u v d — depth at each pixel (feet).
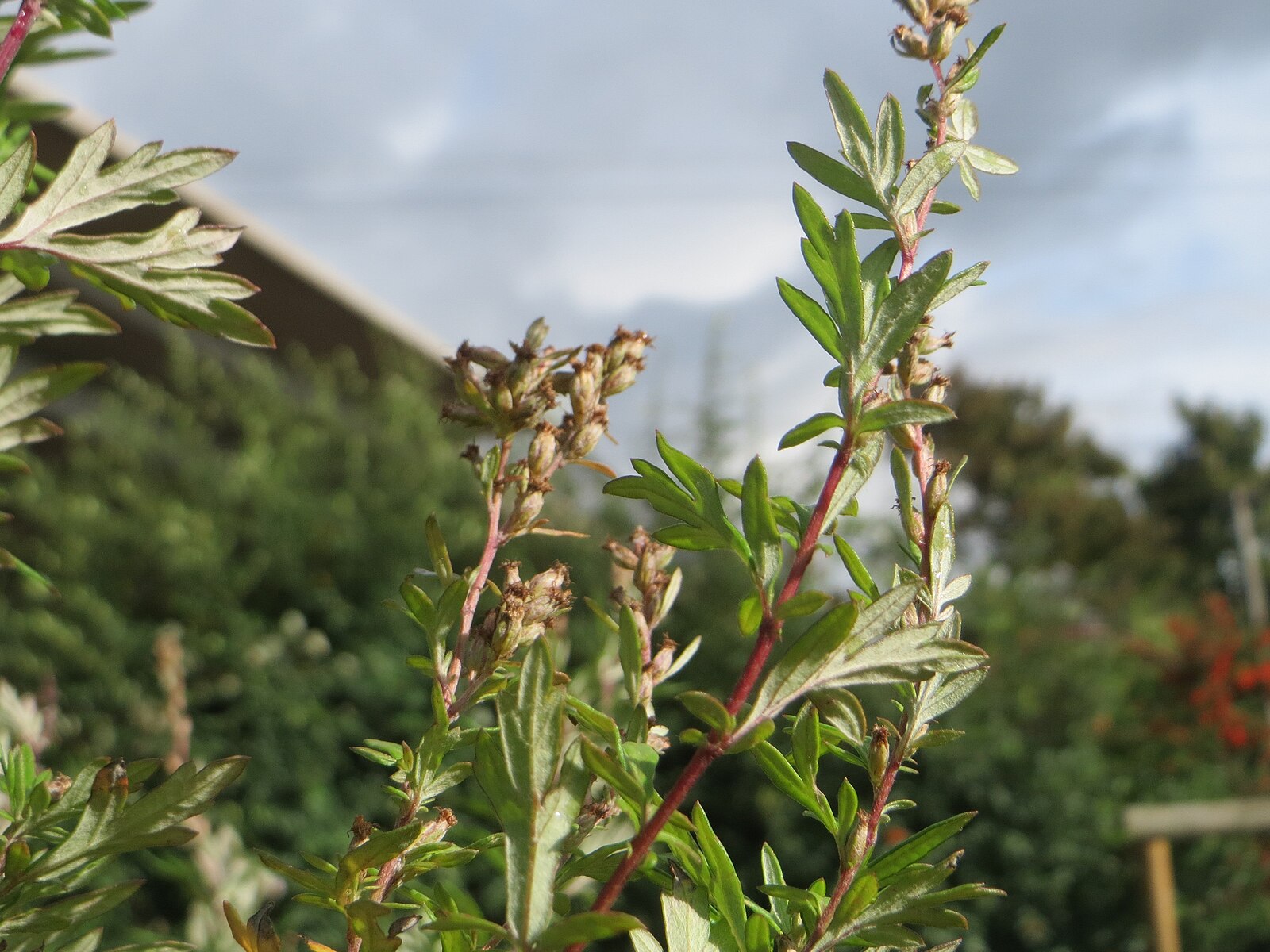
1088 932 19.53
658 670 2.42
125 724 18.04
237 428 26.66
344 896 2.07
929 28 2.38
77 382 2.03
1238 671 24.99
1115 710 24.62
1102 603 32.53
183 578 19.77
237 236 2.20
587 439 2.44
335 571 20.81
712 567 19.90
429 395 27.78
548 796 1.65
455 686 2.28
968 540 68.80
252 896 4.45
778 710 1.80
